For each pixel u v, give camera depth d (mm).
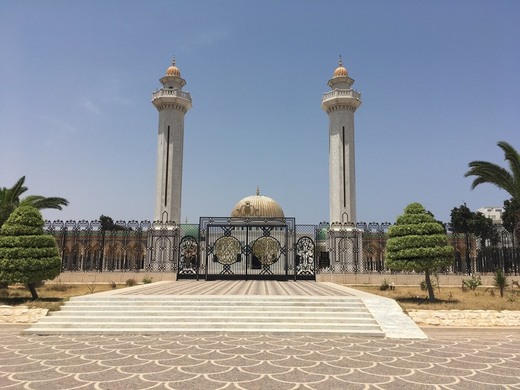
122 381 8453
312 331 13859
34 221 20922
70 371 9227
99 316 15266
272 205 52156
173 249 34656
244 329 14117
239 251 32969
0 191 27625
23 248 19938
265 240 32656
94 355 10797
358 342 12617
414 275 31375
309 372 9148
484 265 35719
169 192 46531
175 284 27500
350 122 48125
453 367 9672
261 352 11125
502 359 10523
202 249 36781
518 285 28203
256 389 7953
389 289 26953
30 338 13297
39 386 8125
